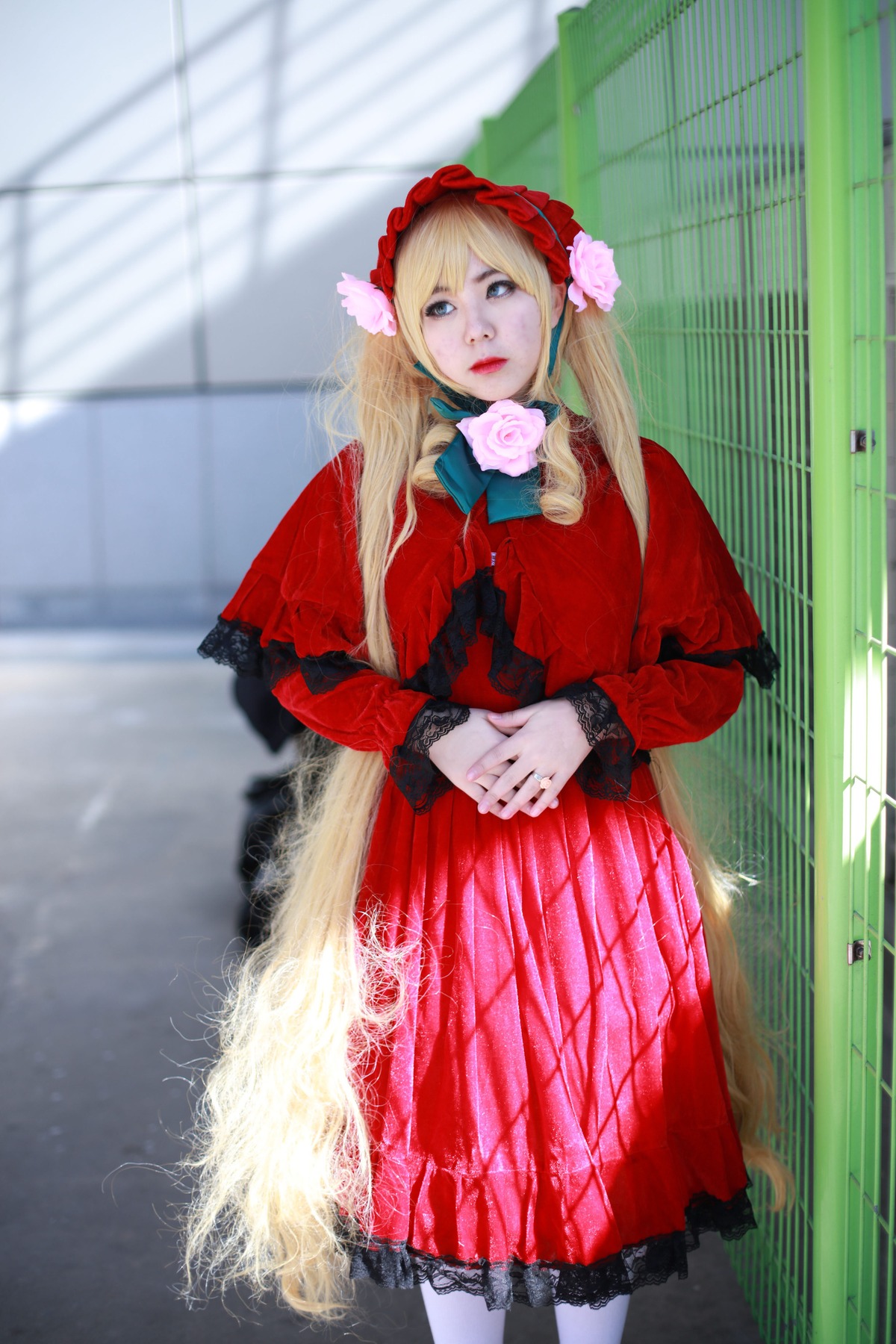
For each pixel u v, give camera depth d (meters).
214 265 5.69
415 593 1.45
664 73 1.85
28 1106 2.44
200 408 6.59
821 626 1.40
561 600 1.43
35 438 6.66
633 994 1.43
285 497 6.66
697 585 1.49
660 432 2.09
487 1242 1.36
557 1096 1.37
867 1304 1.51
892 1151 1.37
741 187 1.59
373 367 1.55
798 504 1.51
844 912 1.43
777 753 1.68
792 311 1.46
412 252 1.44
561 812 1.44
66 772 4.53
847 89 1.28
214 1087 1.58
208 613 6.83
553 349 1.51
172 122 5.50
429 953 1.42
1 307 5.82
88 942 3.15
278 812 2.34
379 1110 1.42
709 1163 1.47
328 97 5.36
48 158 5.60
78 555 6.81
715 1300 1.88
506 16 5.17
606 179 2.25
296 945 1.54
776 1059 1.86
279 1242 1.53
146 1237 2.04
